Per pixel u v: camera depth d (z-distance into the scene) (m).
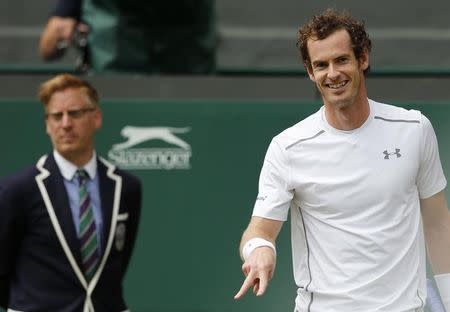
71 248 16.47
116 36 23.14
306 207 13.49
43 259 16.47
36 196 16.45
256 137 20.84
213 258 20.12
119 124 20.92
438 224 13.87
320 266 13.41
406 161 13.21
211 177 20.61
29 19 30.59
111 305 16.83
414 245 13.33
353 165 13.20
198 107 21.03
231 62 26.92
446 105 20.84
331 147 13.25
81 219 16.59
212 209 20.42
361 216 13.21
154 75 22.89
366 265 13.20
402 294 13.20
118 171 17.14
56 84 16.75
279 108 21.02
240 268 20.06
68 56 27.31
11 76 22.38
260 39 27.61
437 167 13.61
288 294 19.66
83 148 16.70
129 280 20.02
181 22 23.42
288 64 26.84
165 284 20.00
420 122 13.33
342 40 12.87
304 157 13.33
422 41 27.22
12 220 16.34
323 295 13.38
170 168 20.67
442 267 14.02
